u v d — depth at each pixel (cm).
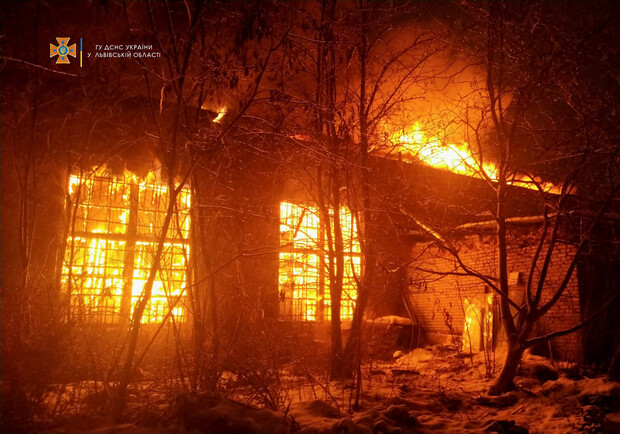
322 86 902
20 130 918
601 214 835
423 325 1351
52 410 568
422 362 1122
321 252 1021
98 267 986
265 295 1052
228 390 681
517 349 820
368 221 938
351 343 883
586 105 859
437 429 630
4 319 617
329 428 550
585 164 855
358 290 898
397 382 895
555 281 1078
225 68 648
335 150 893
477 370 989
